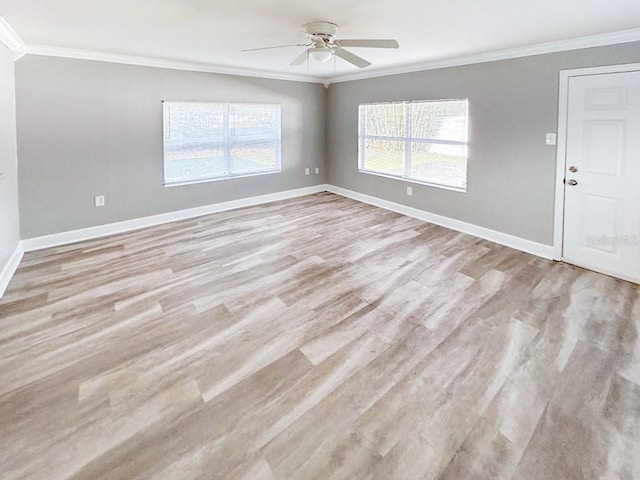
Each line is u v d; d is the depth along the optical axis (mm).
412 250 4262
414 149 5523
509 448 1670
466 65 4559
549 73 3770
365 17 2902
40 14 2871
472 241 4574
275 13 2830
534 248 4160
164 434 1751
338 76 6465
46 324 2705
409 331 2617
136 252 4203
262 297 3133
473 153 4668
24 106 4043
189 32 3412
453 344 2459
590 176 3588
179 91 5227
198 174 5680
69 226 4547
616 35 3223
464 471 1561
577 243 3777
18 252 4012
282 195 6809
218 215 5809
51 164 4316
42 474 1538
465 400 1965
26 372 2180
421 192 5477
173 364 2266
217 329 2652
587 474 1540
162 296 3146
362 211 5996
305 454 1646
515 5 2582
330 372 2193
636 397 1970
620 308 2912
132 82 4793
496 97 4301
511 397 1980
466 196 4844
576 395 1989
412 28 3174
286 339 2529
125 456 1631
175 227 5184
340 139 6867
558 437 1724
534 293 3182
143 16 2918
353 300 3074
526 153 4094
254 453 1651
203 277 3533
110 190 4824
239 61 5016
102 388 2055
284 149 6660
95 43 3877
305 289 3281
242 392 2031
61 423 1810
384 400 1971
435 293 3191
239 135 6031
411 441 1713
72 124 4402
